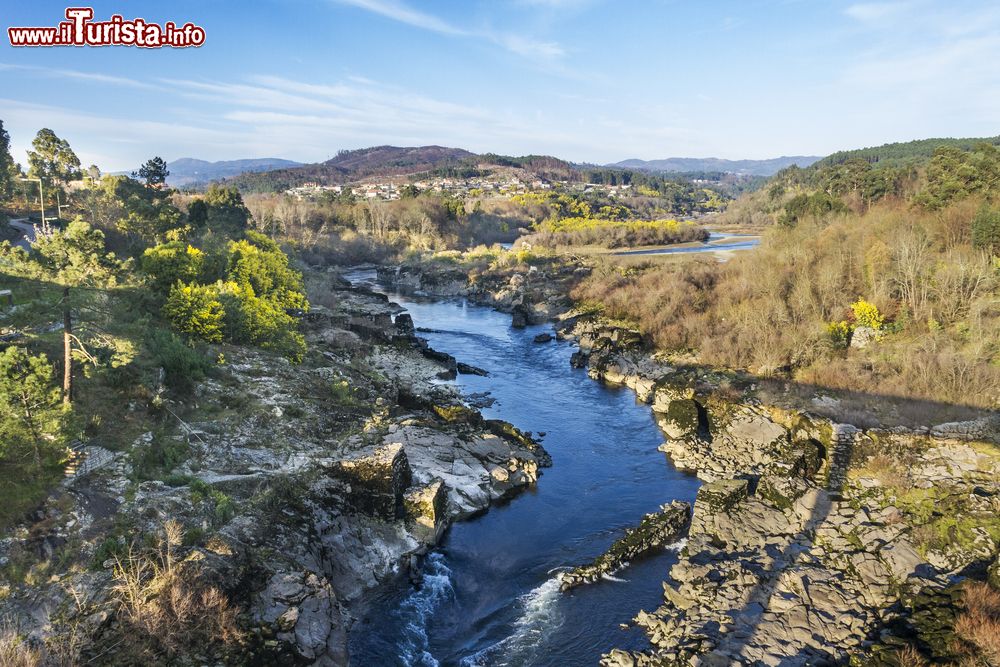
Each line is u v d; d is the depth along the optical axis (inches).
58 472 1099.3
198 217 3875.5
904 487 1460.4
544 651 1083.3
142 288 1952.5
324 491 1382.9
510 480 1684.3
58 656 831.7
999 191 2928.2
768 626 1108.5
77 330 1488.7
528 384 2596.0
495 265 5428.2
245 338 2161.7
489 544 1416.1
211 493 1235.2
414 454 1667.1
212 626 938.1
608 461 1850.4
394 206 7864.2
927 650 1026.1
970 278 2210.9
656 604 1203.2
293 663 964.0
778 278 2977.4
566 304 4001.0
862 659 1023.0
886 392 1924.2
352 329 2942.9
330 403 1891.0
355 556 1294.3
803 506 1471.5
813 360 2276.1
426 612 1186.0
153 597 937.5
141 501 1129.4
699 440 1942.7
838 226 3442.4
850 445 1620.3
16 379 1059.9
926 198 3213.6
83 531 1018.7
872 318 2332.7
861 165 5423.2
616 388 2546.8
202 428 1470.2
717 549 1342.3
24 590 903.7
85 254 1818.4
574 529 1477.6
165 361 1592.0
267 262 2792.8
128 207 3198.8
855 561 1268.5
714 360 2487.7
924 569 1223.5
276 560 1113.4
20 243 2768.2
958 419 1670.8
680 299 3240.7
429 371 2615.7
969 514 1322.6
